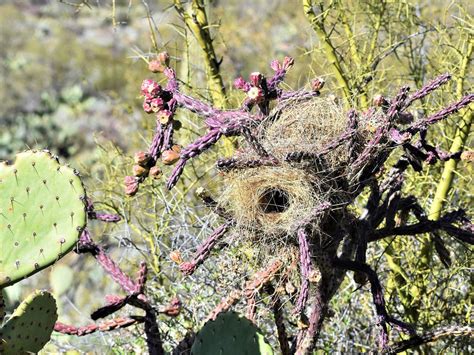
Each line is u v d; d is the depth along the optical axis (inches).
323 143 108.5
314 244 110.1
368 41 188.1
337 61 160.2
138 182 103.6
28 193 105.8
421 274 159.5
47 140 465.4
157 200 181.6
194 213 165.8
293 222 101.1
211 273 146.3
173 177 100.3
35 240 105.7
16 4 667.4
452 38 186.5
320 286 116.3
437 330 118.6
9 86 511.8
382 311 113.6
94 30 597.9
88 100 487.8
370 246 163.8
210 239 108.7
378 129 107.9
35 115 486.0
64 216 106.0
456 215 121.4
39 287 250.2
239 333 109.4
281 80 111.7
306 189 101.9
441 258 128.0
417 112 171.8
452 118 166.4
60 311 187.9
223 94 167.2
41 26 621.3
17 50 583.2
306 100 113.6
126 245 167.9
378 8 177.6
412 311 156.1
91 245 121.3
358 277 119.5
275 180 102.0
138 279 118.4
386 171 145.3
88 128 458.6
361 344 152.5
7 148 469.4
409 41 181.9
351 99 150.6
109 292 207.5
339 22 179.9
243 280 127.6
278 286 109.7
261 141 108.0
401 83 185.3
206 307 145.8
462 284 161.3
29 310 107.7
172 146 104.0
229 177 105.7
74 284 209.5
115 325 120.1
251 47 320.5
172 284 155.3
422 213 127.1
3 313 108.1
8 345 106.9
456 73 169.9
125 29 570.9
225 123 102.3
